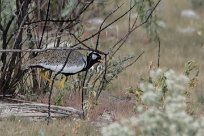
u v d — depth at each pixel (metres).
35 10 23.30
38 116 19.84
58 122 19.17
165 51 34.94
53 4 23.55
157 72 14.82
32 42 22.09
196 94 24.34
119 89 25.03
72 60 19.27
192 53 35.06
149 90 13.09
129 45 35.28
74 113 20.48
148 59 32.16
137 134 12.69
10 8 21.64
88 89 22.31
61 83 19.98
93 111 20.69
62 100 21.58
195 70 29.06
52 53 19.31
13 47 21.22
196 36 38.91
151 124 12.34
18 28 21.00
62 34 22.08
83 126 18.75
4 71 21.61
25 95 22.34
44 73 20.09
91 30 31.95
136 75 27.61
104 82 22.67
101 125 19.75
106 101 22.56
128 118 19.92
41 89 22.88
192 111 20.52
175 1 47.12
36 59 19.30
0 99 21.58
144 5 22.56
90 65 19.61
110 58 22.45
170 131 12.17
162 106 14.91
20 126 18.34
